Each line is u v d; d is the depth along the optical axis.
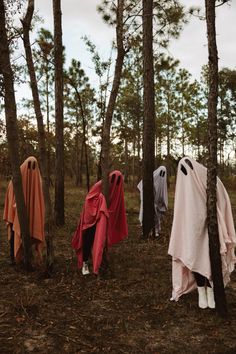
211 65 4.33
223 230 4.59
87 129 29.70
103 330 4.15
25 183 6.25
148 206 8.96
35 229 6.25
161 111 30.03
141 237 8.99
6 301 4.89
